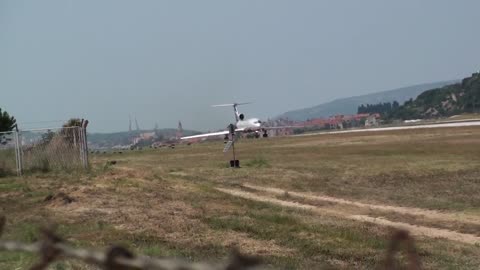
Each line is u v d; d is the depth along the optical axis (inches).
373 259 404.2
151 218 559.2
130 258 84.0
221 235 491.8
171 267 74.5
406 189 880.3
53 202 632.4
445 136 2233.0
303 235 509.4
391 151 1685.5
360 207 723.4
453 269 391.9
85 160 1042.1
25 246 100.1
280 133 5580.7
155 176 975.6
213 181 1029.8
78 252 89.4
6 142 997.8
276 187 946.1
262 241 474.6
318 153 1809.8
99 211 585.0
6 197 674.8
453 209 688.4
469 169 1080.8
